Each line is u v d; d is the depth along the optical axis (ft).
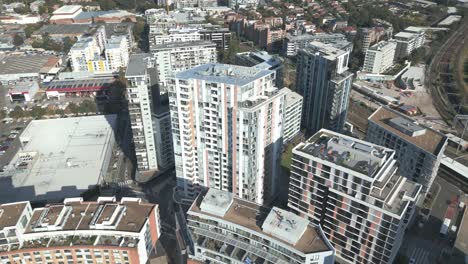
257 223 590.96
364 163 626.64
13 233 622.54
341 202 648.79
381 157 630.33
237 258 589.32
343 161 638.12
